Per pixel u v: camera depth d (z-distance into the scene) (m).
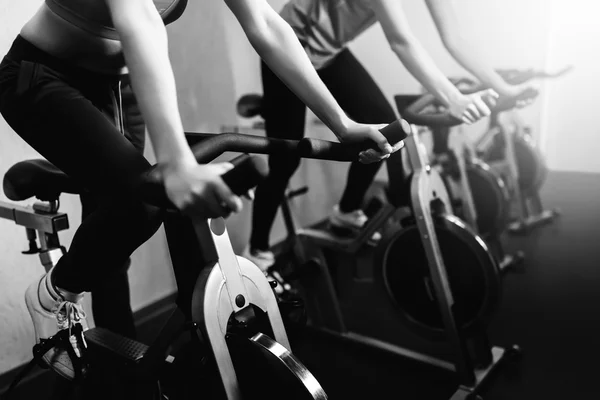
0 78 1.11
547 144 4.55
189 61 2.53
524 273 2.74
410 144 1.76
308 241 2.28
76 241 1.03
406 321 1.98
